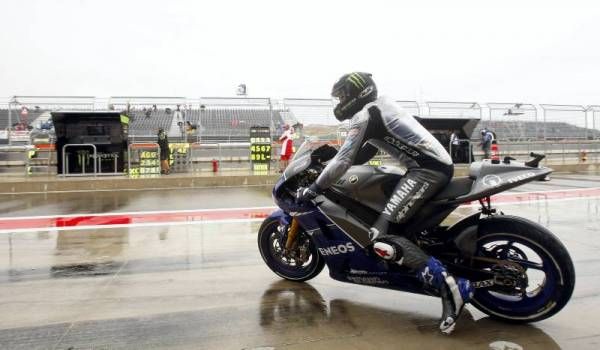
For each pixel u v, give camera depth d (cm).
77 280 408
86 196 1045
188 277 416
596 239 552
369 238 306
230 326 304
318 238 339
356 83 314
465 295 273
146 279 410
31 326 307
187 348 272
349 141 301
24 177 1341
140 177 1281
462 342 276
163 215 755
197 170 1605
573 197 941
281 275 402
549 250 278
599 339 278
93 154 1360
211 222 690
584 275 407
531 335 284
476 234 292
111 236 594
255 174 1371
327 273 426
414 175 295
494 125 1928
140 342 281
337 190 331
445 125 1625
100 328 303
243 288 384
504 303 304
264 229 405
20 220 712
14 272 433
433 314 322
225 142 1755
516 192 1029
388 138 304
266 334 291
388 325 304
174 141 1755
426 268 281
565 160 2083
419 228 301
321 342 279
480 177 286
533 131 1961
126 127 1401
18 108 1584
